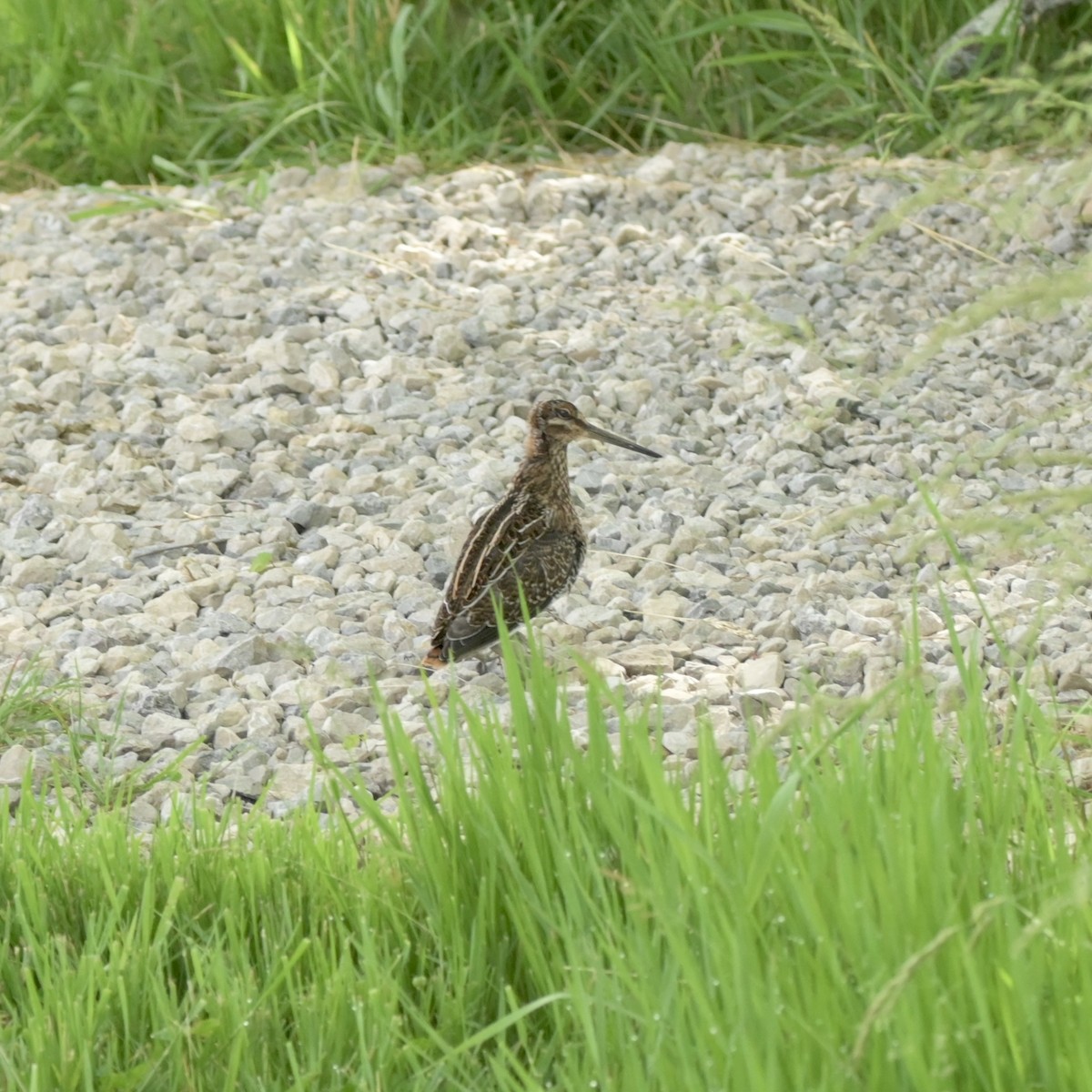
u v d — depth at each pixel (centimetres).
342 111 2108
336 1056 587
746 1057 482
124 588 1155
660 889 567
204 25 2164
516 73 2094
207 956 643
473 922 641
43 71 2148
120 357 1557
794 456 1341
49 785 896
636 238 1812
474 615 1002
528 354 1554
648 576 1161
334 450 1384
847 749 644
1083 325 1547
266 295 1678
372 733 945
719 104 2103
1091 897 527
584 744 882
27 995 642
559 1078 559
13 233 1919
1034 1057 506
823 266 1692
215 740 952
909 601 1102
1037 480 1297
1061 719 871
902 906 533
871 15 2095
